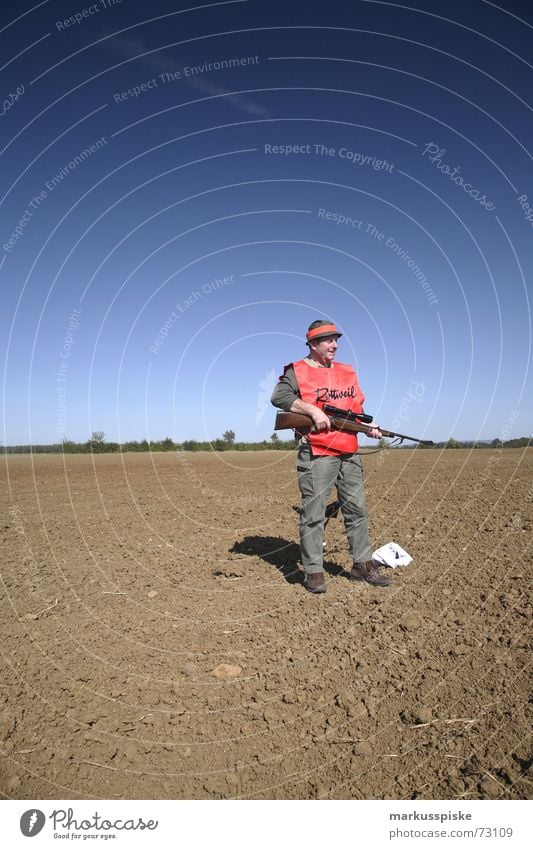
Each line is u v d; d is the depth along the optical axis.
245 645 3.93
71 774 2.67
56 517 8.80
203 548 6.51
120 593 5.03
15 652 3.87
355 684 3.34
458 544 5.75
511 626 3.74
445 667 3.39
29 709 3.16
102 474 16.73
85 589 5.15
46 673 3.57
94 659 3.76
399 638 3.81
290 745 2.86
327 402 4.68
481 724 2.85
